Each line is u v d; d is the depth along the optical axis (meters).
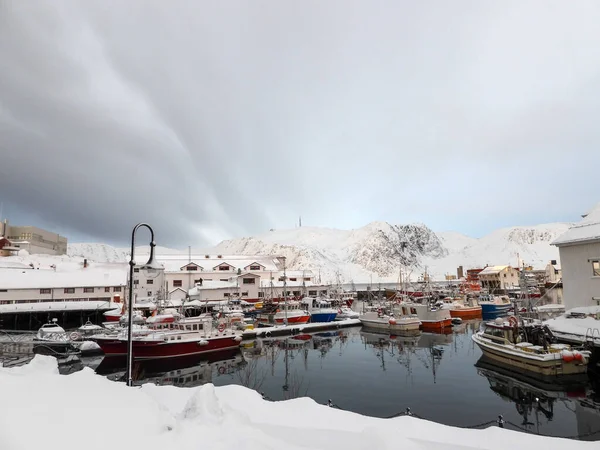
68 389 7.59
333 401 23.75
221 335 40.53
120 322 48.88
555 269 118.12
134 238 13.23
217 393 12.62
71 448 5.73
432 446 8.76
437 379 28.39
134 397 8.35
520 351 27.23
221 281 87.19
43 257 93.12
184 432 7.65
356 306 98.62
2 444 5.21
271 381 29.11
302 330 54.47
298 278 101.25
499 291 111.06
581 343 27.31
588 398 22.69
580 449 8.94
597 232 32.88
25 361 35.69
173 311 60.19
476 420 20.11
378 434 8.33
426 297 79.06
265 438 8.34
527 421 19.78
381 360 35.94
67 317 60.50
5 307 55.34
